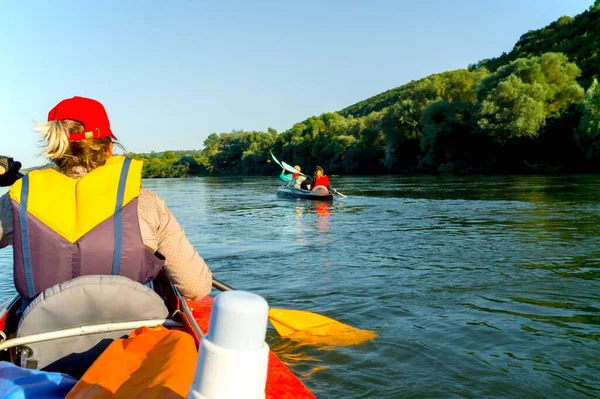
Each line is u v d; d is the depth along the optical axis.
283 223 10.35
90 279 1.61
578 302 4.24
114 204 1.71
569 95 38.12
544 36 73.81
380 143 54.06
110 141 1.93
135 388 1.24
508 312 4.02
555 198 13.67
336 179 34.72
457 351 3.27
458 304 4.25
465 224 9.23
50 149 1.76
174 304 2.31
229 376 0.74
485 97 39.19
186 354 1.35
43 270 1.66
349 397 2.69
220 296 0.78
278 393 1.74
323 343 3.43
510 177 27.80
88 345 1.68
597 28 62.44
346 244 7.42
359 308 4.20
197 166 79.81
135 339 1.53
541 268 5.45
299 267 5.87
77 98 1.86
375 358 3.17
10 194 1.69
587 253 6.17
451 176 32.69
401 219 10.34
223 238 8.36
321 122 62.34
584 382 2.82
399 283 4.98
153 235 1.81
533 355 3.19
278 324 3.46
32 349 1.62
